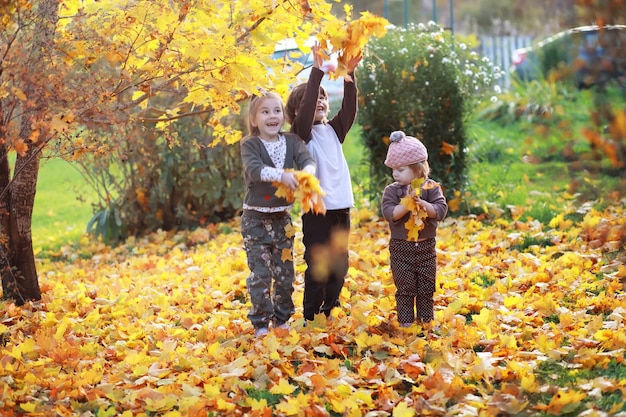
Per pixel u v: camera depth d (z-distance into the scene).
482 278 5.65
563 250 6.21
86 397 3.74
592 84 3.40
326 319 4.61
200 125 8.45
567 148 3.33
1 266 5.46
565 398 3.33
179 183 8.70
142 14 4.15
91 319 5.05
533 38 14.64
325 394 3.64
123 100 7.32
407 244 4.46
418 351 4.11
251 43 4.51
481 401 3.48
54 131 4.12
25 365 4.05
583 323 4.39
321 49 4.36
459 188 7.89
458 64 7.98
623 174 3.31
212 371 3.91
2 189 5.20
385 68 7.25
